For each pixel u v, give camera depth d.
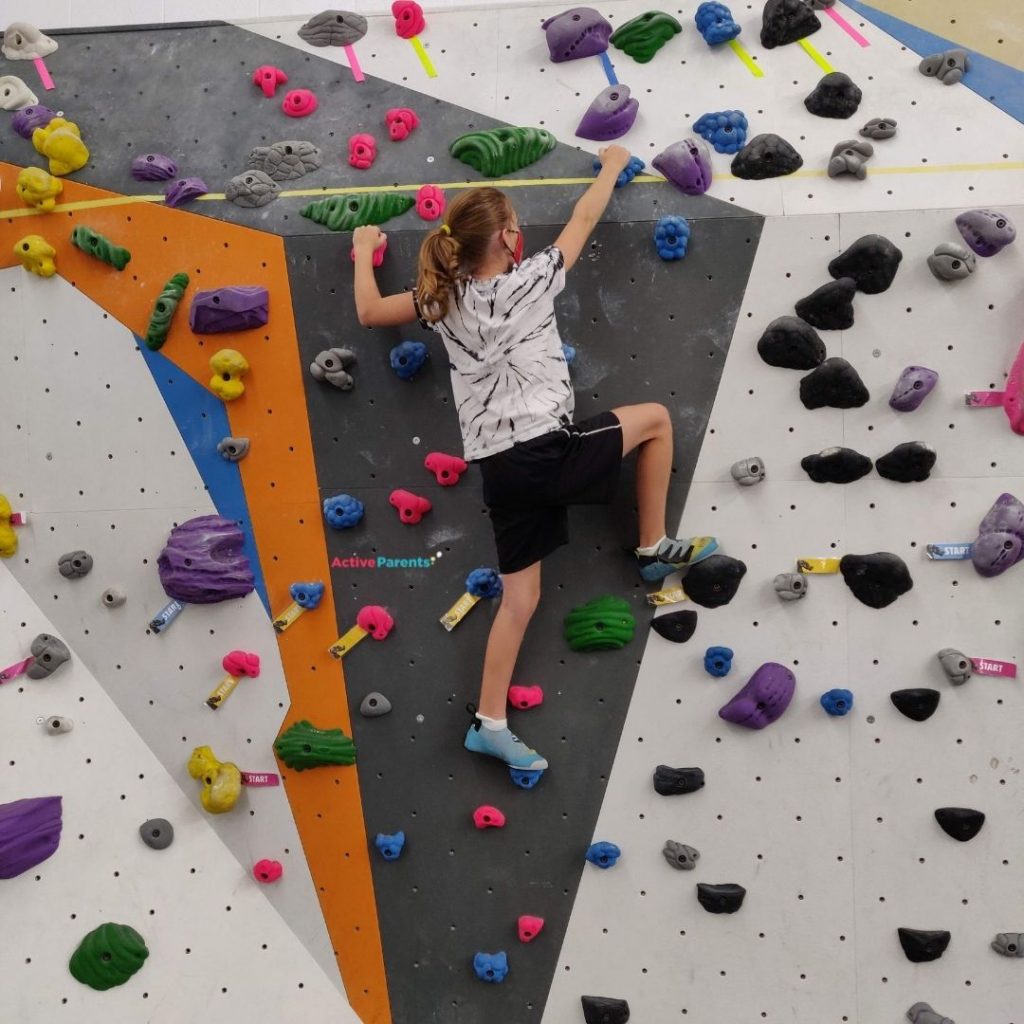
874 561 2.10
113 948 2.29
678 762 2.17
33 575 2.40
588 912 2.20
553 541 2.02
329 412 2.29
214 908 2.31
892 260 2.11
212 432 2.33
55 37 2.46
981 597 2.11
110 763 2.36
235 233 2.32
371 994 2.26
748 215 2.18
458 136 2.28
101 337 2.38
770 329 2.14
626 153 2.11
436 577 2.25
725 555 2.16
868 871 2.12
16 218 2.41
